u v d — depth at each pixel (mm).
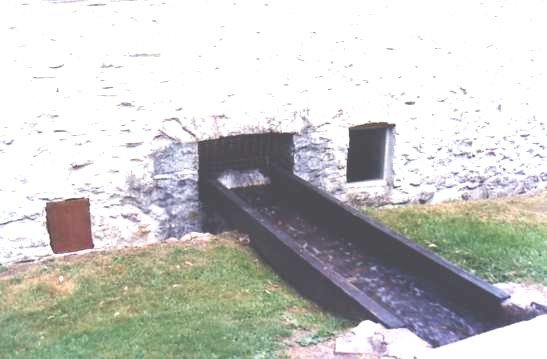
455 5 6445
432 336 4152
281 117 5973
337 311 4328
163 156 5609
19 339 4113
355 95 6242
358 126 6383
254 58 5738
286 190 6062
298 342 3986
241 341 3990
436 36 6441
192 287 4797
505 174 7207
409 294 4617
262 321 4270
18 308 4523
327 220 5582
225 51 5617
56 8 4984
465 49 6617
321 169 6301
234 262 5180
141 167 5547
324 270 4473
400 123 6516
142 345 3965
